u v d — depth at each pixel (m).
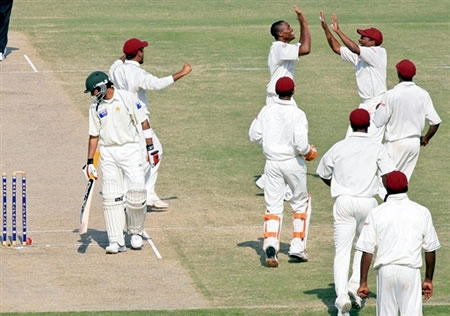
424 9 124.31
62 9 124.44
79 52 102.56
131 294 48.78
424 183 68.44
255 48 104.88
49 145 76.06
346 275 45.81
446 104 87.06
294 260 54.03
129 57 60.16
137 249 55.47
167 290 49.44
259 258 54.41
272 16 120.31
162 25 115.12
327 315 46.09
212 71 96.69
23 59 99.81
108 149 54.72
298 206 53.59
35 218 60.75
